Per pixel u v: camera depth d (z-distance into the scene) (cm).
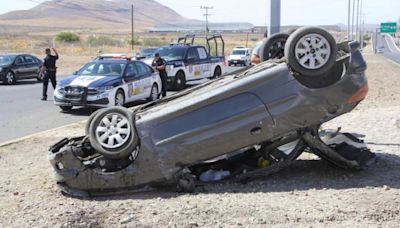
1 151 938
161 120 646
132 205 594
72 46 8319
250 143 659
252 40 13725
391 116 1198
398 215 547
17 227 531
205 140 648
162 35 17788
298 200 598
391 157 803
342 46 691
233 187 663
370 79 2731
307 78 664
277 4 1064
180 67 2320
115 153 637
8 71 2648
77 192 639
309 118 666
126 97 1645
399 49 10731
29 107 1692
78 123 1305
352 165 696
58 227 530
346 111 677
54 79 1920
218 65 2677
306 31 647
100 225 534
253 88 657
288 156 685
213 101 653
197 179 688
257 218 539
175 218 545
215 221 536
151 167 642
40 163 831
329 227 514
